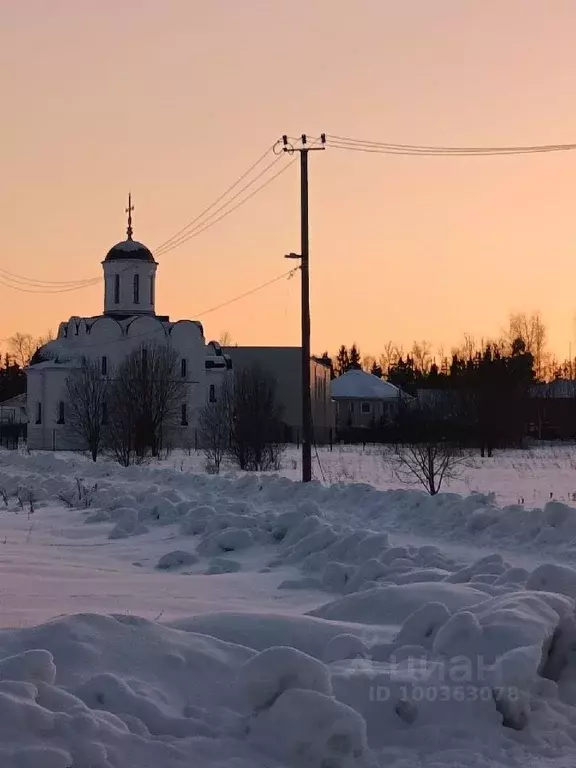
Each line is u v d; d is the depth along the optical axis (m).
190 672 6.52
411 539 16.34
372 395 110.19
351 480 35.91
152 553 16.50
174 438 73.50
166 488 26.80
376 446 76.88
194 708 6.09
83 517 22.23
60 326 81.25
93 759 5.22
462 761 5.80
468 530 16.30
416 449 35.72
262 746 5.75
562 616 7.39
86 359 69.81
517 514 16.05
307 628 7.88
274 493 22.62
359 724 5.76
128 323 75.44
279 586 12.70
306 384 27.94
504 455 57.41
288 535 16.17
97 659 6.47
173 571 14.55
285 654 6.07
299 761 5.67
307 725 5.73
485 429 58.72
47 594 11.70
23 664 5.95
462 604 8.62
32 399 76.19
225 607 11.09
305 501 20.42
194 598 11.74
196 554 15.99
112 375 68.19
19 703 5.42
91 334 75.38
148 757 5.44
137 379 58.25
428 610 7.40
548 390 92.75
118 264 77.94
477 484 34.06
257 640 7.68
